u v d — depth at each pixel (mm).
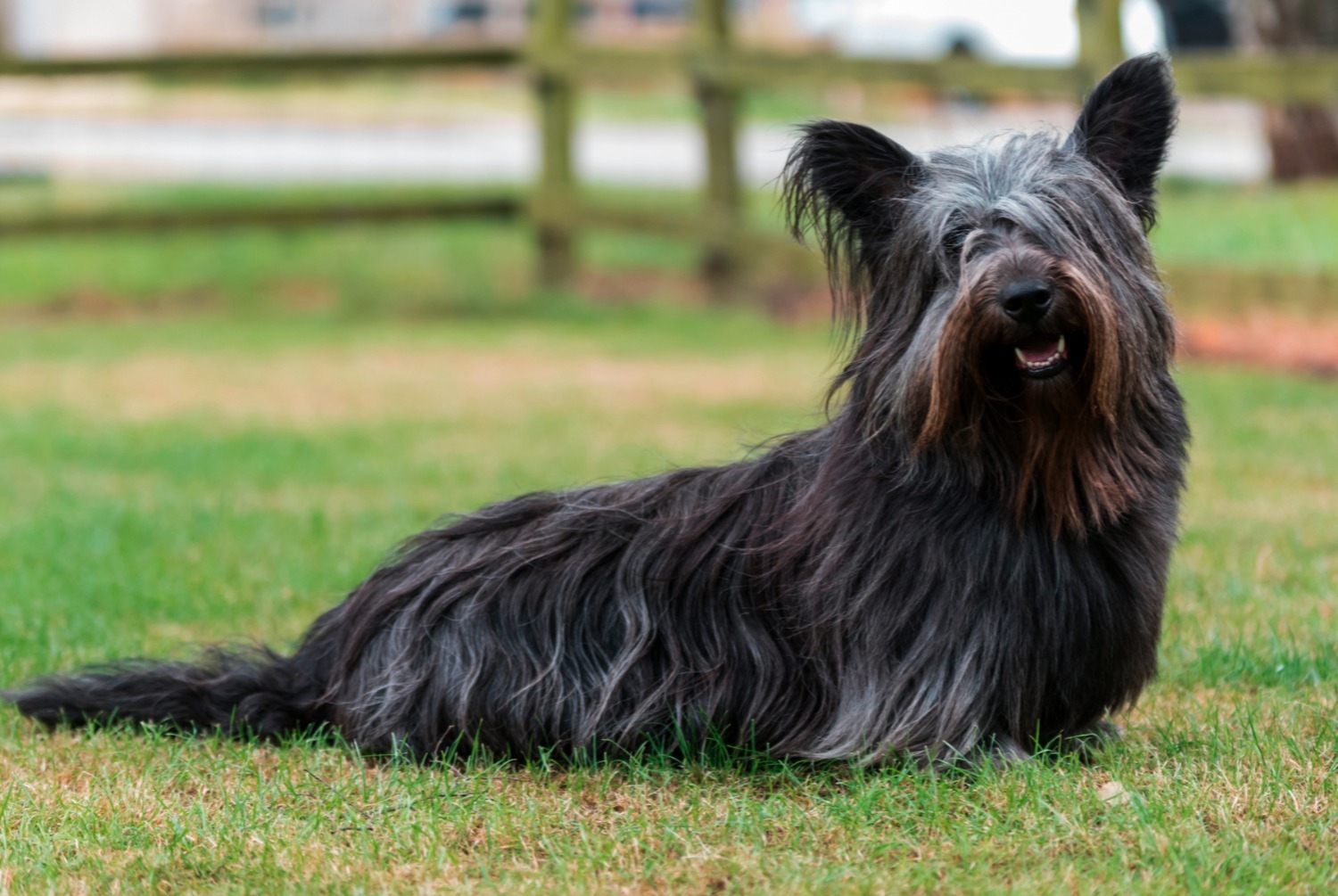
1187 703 5660
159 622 7090
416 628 5375
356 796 4863
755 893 4012
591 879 4164
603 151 28078
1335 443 10297
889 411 4902
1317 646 6207
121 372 15172
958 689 4805
